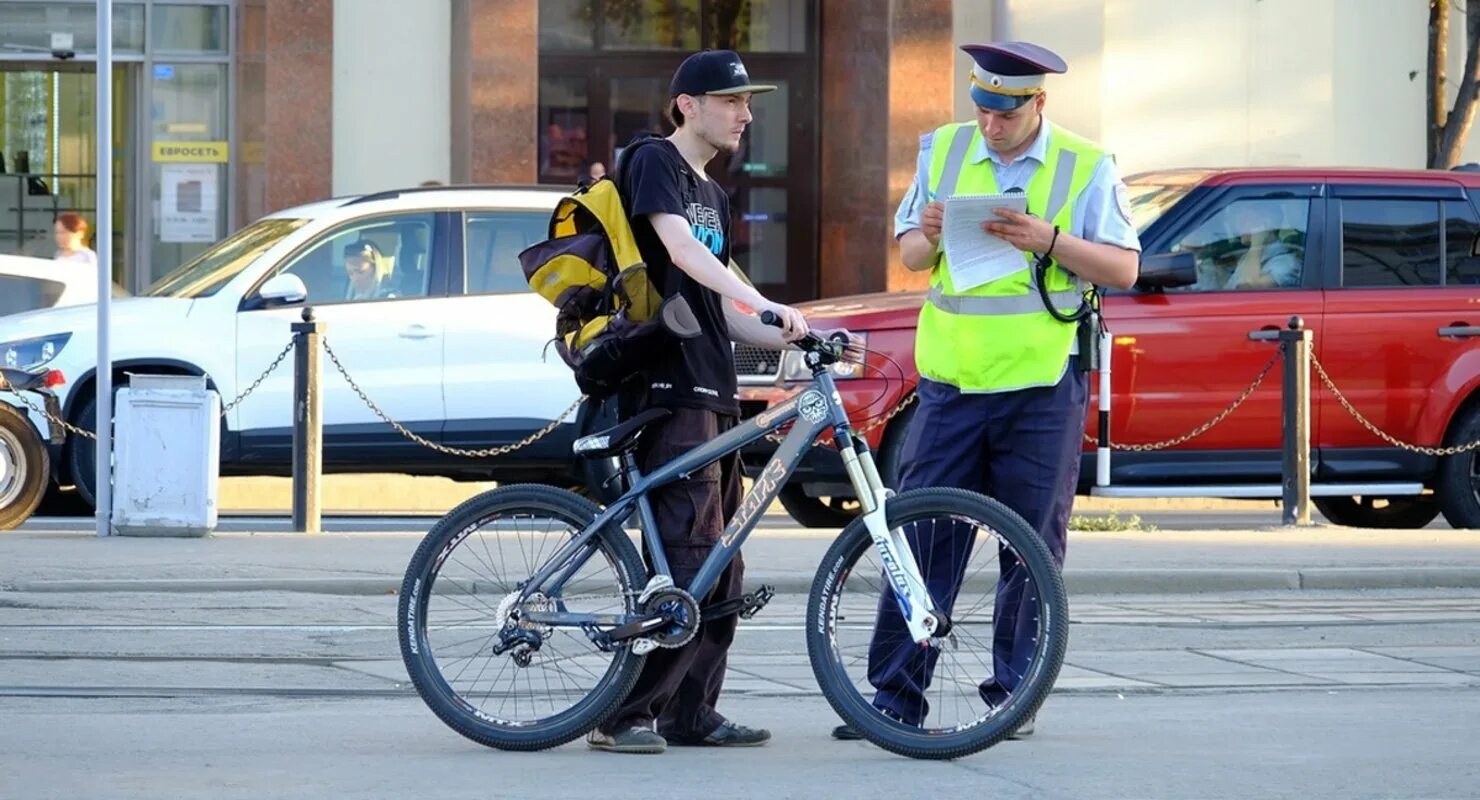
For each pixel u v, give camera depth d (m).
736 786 23.69
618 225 25.28
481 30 77.62
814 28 85.94
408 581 26.05
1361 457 52.69
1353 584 44.91
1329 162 84.12
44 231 83.19
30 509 51.75
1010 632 24.94
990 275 25.95
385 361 52.91
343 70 80.62
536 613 25.47
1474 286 53.50
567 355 25.50
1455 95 87.00
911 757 25.19
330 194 79.62
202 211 82.25
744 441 25.27
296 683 31.70
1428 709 29.78
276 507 66.25
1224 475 51.94
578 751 25.95
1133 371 50.78
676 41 86.06
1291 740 27.05
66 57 82.06
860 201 82.12
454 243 53.94
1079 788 23.70
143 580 41.34
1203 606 41.94
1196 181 52.97
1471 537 50.91
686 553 25.34
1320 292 52.28
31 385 52.16
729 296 24.66
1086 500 69.56
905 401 49.47
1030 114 26.14
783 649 36.06
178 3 81.69
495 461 53.75
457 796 23.08
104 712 29.03
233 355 52.69
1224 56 83.00
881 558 25.00
